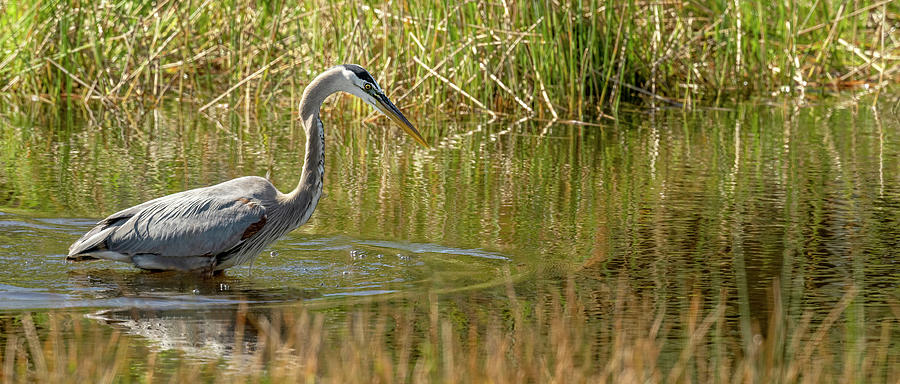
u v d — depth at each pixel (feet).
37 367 26.05
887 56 80.18
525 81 70.49
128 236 35.60
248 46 75.87
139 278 35.19
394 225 41.83
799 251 37.78
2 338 28.30
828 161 54.34
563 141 60.75
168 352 27.37
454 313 30.78
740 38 78.18
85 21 75.87
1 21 75.51
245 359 26.91
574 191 48.01
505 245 38.81
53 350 27.40
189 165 53.16
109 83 75.92
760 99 76.23
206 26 81.20
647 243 39.06
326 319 30.27
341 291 33.22
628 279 34.45
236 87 71.97
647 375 25.86
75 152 56.24
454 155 56.90
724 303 31.86
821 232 40.45
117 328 29.32
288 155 56.18
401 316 30.50
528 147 59.00
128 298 32.45
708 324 29.76
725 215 43.34
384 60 69.05
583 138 61.72
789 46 79.51
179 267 35.63
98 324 29.71
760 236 39.99
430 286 33.71
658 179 50.49
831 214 43.34
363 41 69.26
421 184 49.73
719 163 54.13
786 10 81.35
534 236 40.09
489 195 47.24
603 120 68.13
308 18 76.89
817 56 82.02
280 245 39.06
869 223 41.83
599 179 50.60
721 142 60.03
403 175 51.78
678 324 29.89
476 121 68.08
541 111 69.21
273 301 32.19
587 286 33.68
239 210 35.83
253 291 33.40
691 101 75.36
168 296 32.76
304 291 33.32
